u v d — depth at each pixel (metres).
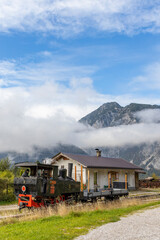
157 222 9.99
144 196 23.80
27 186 14.05
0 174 22.53
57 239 7.24
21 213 13.42
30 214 12.59
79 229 8.54
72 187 16.84
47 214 12.40
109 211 12.77
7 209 15.03
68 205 15.72
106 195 19.03
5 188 19.06
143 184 40.94
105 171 31.94
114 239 7.38
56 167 15.49
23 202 14.05
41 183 14.15
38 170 14.51
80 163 28.70
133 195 25.38
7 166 27.27
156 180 44.53
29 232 8.04
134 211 13.30
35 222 9.88
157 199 21.78
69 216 10.96
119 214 11.97
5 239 7.31
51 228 8.57
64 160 31.05
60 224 9.29
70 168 18.67
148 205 16.02
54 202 15.35
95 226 9.20
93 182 29.83
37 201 14.20
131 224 9.56
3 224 10.35
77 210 12.90
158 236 7.72
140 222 9.99
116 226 9.16
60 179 16.25
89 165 28.53
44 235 7.59
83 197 17.64
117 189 22.08
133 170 36.34
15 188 14.61
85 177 28.58
